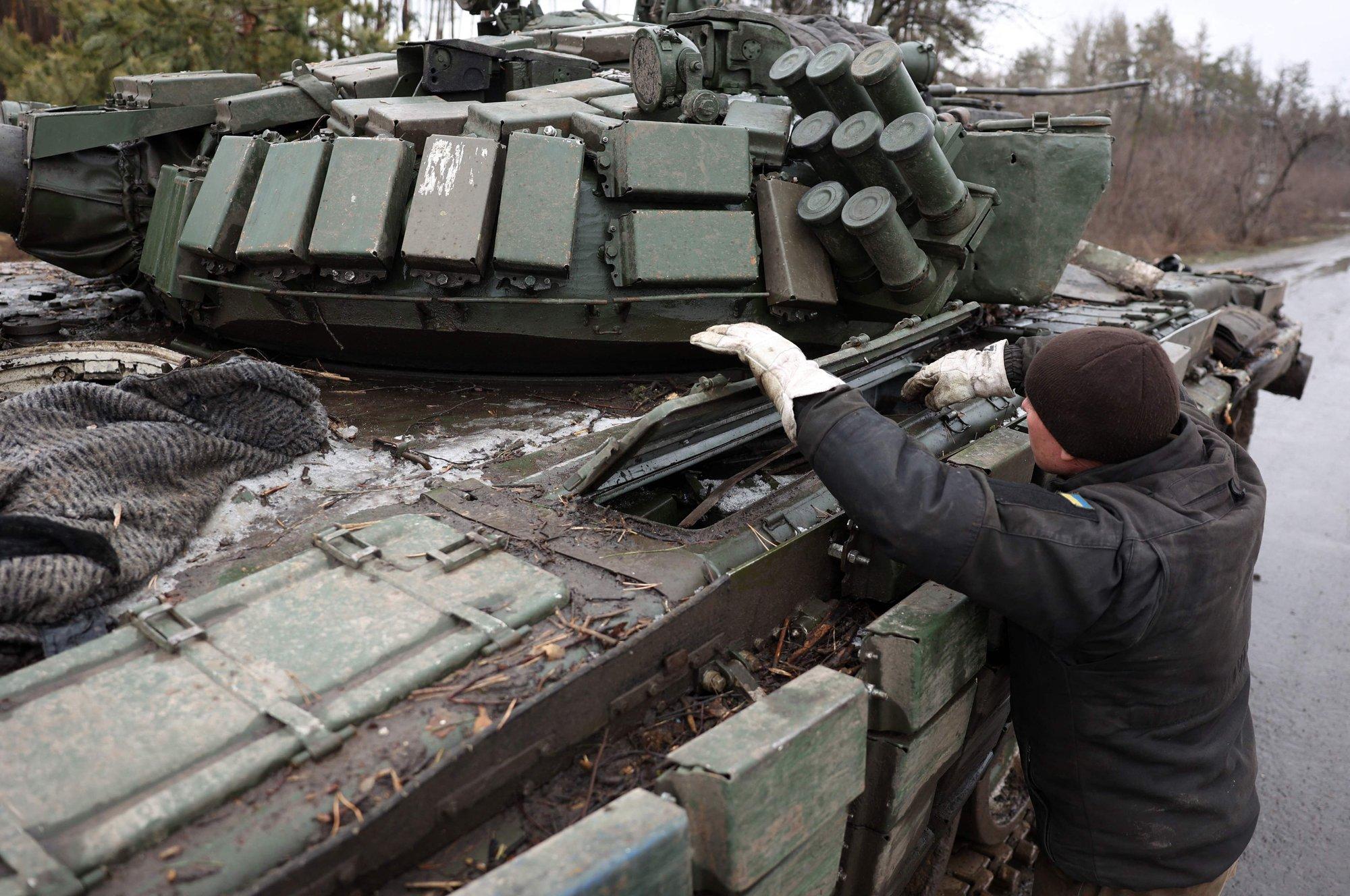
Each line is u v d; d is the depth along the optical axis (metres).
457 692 1.80
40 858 1.38
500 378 3.79
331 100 4.19
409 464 2.89
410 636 1.90
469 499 2.58
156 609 1.92
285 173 3.36
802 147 3.47
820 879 2.18
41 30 12.37
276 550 2.33
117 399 2.58
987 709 2.88
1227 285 7.08
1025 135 4.27
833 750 1.99
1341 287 19.16
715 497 2.77
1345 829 4.14
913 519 2.00
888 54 3.22
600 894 1.50
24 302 4.67
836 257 3.53
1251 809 2.40
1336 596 6.27
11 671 1.93
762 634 2.51
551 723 1.86
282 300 3.48
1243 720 2.40
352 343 3.67
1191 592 2.04
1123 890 2.38
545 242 3.14
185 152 4.50
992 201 3.70
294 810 1.54
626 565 2.27
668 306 3.43
